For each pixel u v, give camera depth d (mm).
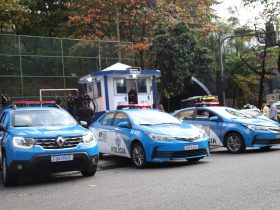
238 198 6836
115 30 32812
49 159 9273
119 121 12938
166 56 29266
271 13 33188
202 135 11836
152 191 7914
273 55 38094
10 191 9086
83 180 9977
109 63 27828
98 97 21406
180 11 31922
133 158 11945
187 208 6387
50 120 10711
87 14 32250
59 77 26016
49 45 25984
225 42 43156
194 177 9242
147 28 32969
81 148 9672
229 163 11297
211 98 24203
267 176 8711
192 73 30734
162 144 11180
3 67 24422
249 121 14109
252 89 48312
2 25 33531
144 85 21734
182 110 15922
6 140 9703
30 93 24984
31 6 36062
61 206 7164
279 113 24469
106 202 7215
